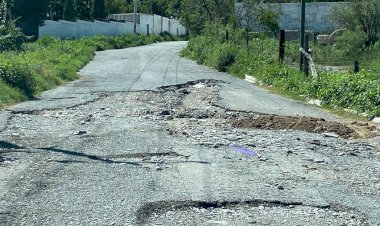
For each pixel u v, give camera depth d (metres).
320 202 7.90
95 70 30.12
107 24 70.38
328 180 9.15
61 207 7.38
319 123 14.52
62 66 27.12
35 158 10.06
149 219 7.07
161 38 81.12
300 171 9.65
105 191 8.10
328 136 13.12
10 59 24.27
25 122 14.09
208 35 42.94
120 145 11.27
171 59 39.72
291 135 12.96
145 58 40.44
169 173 9.19
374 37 37.38
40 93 19.98
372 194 8.41
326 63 30.23
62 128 13.28
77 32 62.12
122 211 7.28
